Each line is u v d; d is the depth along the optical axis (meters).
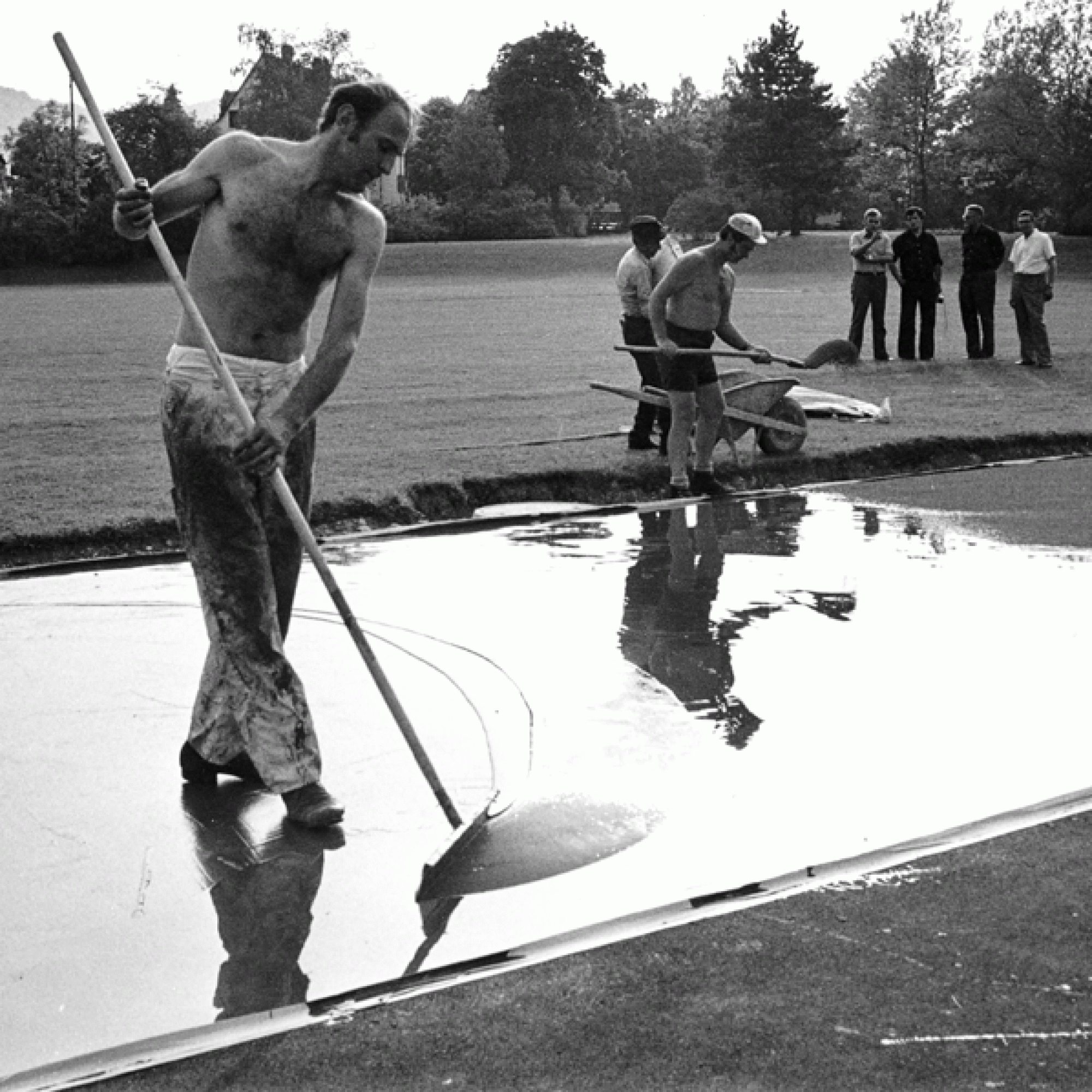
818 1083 3.27
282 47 66.12
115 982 3.79
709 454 10.62
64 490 9.95
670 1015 3.57
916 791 5.01
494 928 4.07
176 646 6.69
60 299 42.66
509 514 10.00
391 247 71.81
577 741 5.52
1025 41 68.12
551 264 62.91
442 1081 3.31
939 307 29.83
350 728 5.62
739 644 6.84
